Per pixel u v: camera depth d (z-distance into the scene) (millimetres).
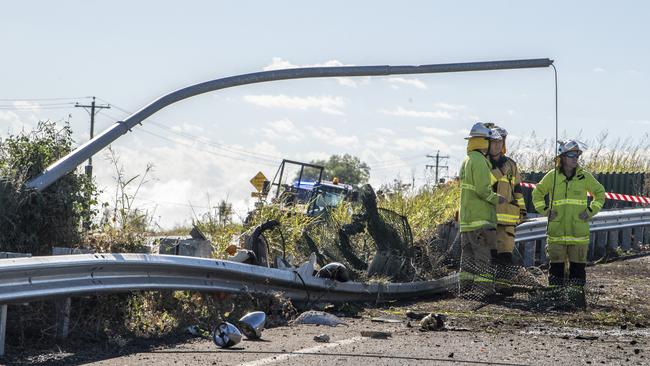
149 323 9508
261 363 7555
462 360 7902
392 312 12008
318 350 8359
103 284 8500
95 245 10508
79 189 10680
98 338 8805
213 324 9883
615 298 13602
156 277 9289
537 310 12375
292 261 13547
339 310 11906
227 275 10383
